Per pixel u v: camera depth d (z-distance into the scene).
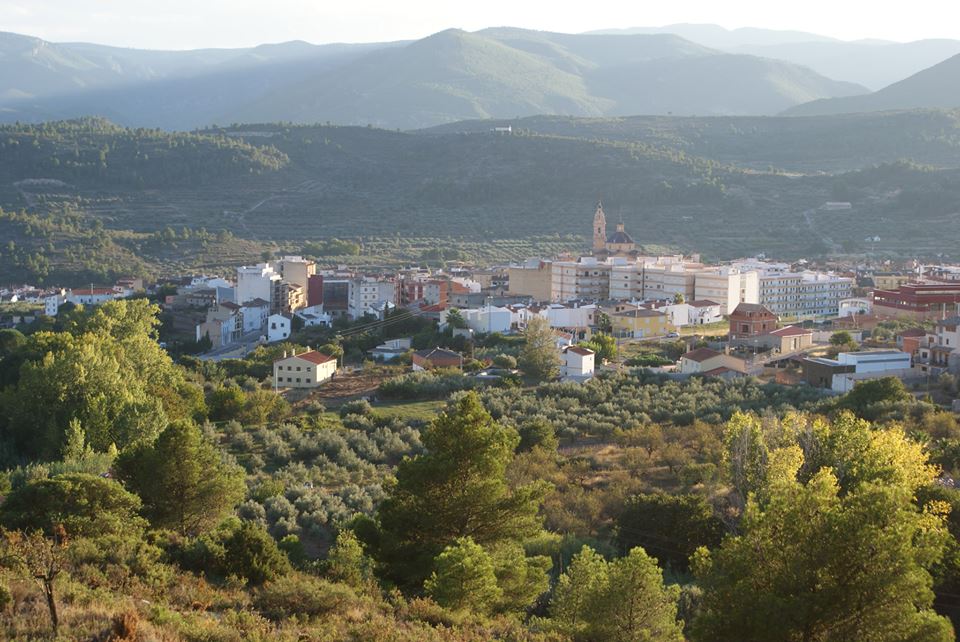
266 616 52.84
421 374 161.88
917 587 44.75
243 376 174.38
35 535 56.00
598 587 56.03
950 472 94.25
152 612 47.97
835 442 81.44
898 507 46.59
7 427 121.19
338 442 120.44
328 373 170.50
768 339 178.00
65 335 154.62
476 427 63.44
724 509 87.81
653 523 84.44
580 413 133.62
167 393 134.25
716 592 48.97
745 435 85.19
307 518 89.38
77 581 51.53
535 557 65.25
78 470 93.00
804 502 48.00
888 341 174.50
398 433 128.38
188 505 73.00
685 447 113.50
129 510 68.62
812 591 45.59
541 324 173.62
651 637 54.88
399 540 63.06
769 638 45.00
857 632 45.03
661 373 158.88
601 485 101.50
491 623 55.22
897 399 122.88
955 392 137.00
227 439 128.38
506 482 66.19
